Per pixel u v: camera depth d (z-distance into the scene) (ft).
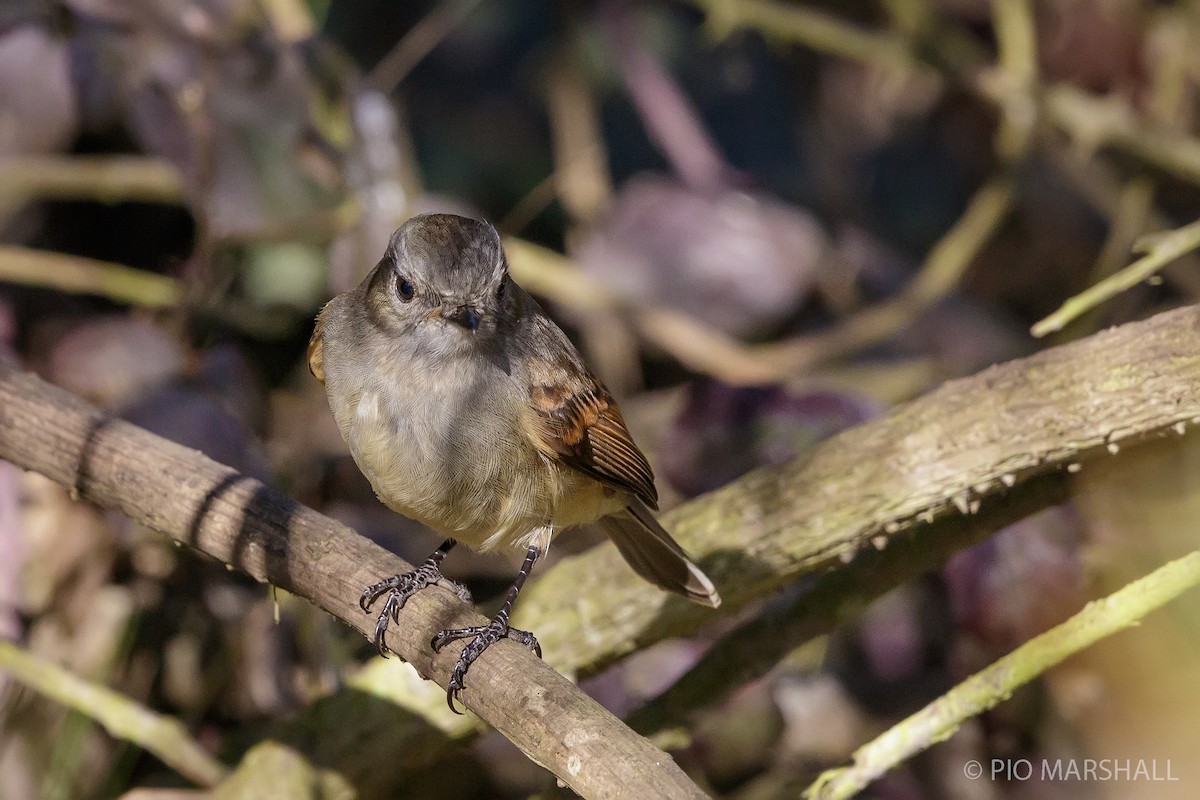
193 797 30.99
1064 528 29.55
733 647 29.76
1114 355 24.50
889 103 51.98
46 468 27.12
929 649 32.24
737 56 50.49
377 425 26.84
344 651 35.24
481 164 47.60
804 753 32.63
